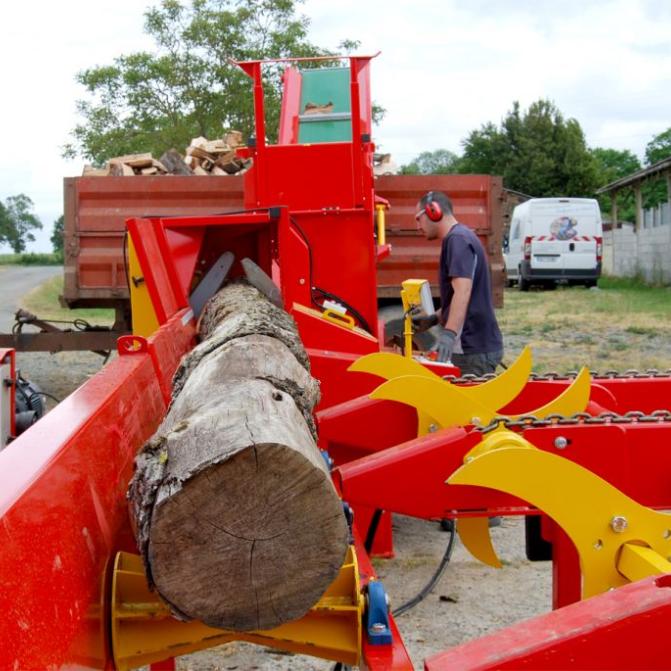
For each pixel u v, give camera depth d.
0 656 1.15
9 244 143.88
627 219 60.72
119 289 8.16
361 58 5.72
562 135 56.53
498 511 2.89
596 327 15.84
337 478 2.88
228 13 31.70
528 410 3.99
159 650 1.93
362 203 5.69
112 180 8.09
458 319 5.25
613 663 1.59
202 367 2.59
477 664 1.60
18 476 1.45
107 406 2.04
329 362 4.39
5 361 4.55
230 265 4.62
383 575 4.30
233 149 10.50
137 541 1.86
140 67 32.22
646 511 2.26
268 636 2.00
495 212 8.17
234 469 1.71
